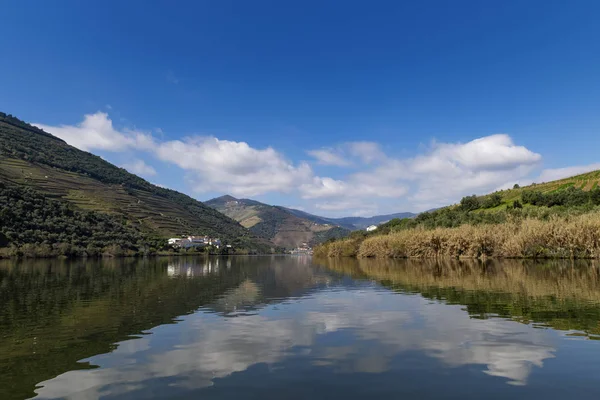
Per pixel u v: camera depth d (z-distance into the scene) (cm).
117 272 6166
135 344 1625
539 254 8325
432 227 12125
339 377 1219
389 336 1733
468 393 1085
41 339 1711
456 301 2720
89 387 1145
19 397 1074
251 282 4522
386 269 6550
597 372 1235
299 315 2289
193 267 8244
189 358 1426
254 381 1189
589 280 3925
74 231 13862
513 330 1797
